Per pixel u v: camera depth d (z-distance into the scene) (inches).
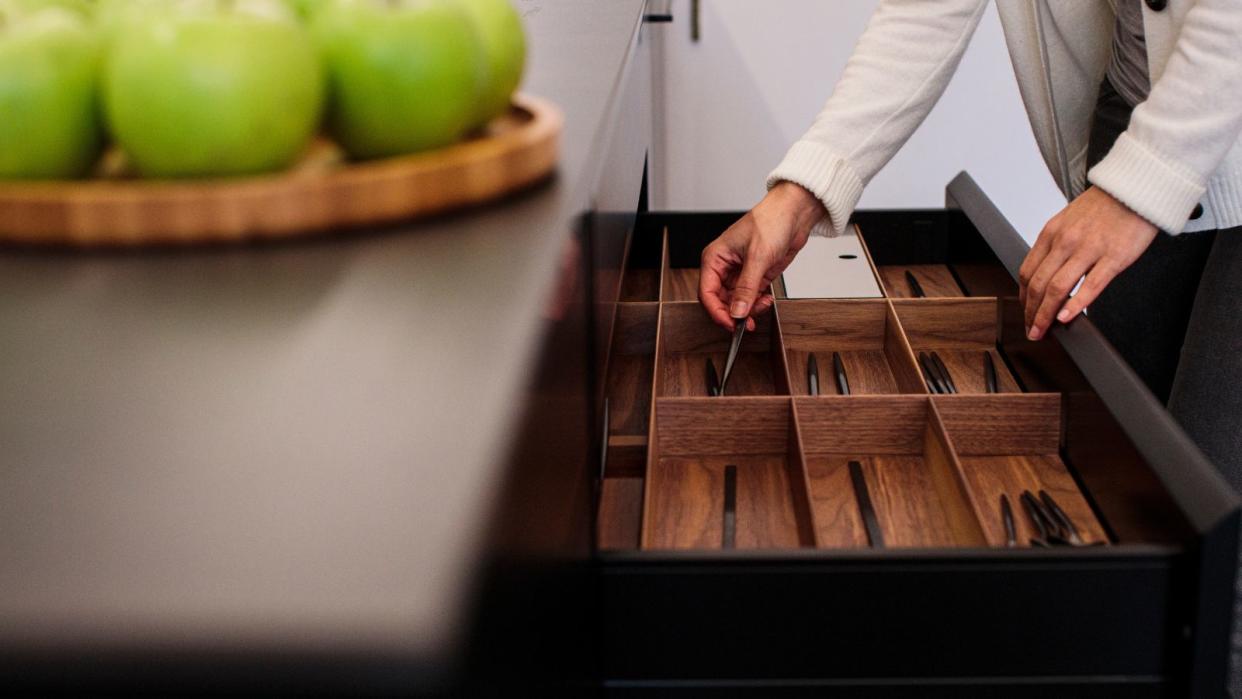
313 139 22.4
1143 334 52.4
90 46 20.6
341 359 15.5
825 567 27.0
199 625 10.4
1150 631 26.8
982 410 38.4
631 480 38.0
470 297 17.4
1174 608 26.6
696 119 102.8
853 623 27.4
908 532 35.1
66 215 19.3
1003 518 34.4
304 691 10.2
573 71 33.9
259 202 19.6
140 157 19.9
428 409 14.1
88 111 20.5
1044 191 102.0
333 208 20.1
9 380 15.2
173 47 19.1
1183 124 36.9
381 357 15.5
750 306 44.9
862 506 36.0
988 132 100.5
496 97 24.7
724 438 39.3
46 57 19.8
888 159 48.5
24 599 10.8
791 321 48.9
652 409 37.8
